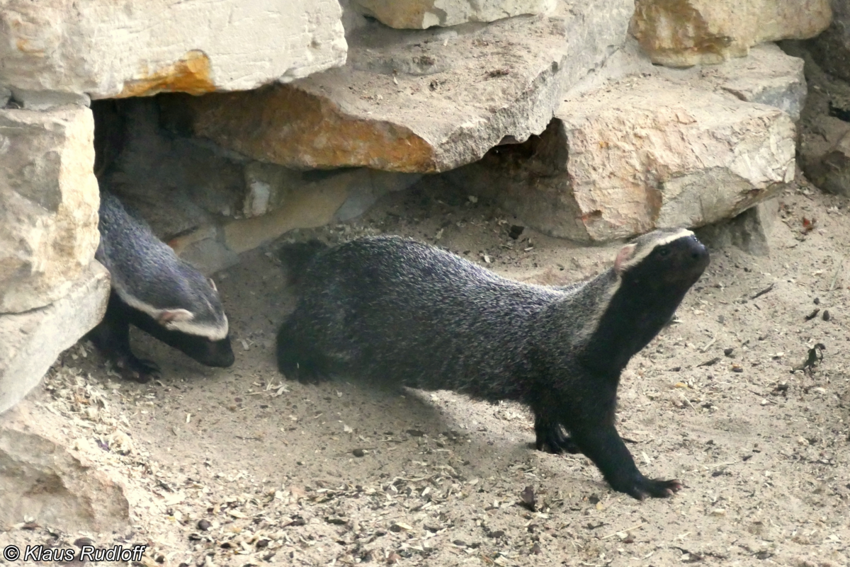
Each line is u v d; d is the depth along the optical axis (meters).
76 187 8.49
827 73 19.05
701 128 15.35
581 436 11.16
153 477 9.90
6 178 8.15
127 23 8.93
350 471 11.02
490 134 12.35
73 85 8.63
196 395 12.18
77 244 8.62
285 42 10.44
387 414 12.45
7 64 8.27
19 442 8.46
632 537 9.84
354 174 15.08
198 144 13.61
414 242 13.12
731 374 13.69
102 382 11.77
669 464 11.47
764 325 14.93
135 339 13.34
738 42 16.89
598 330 10.90
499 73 12.77
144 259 12.44
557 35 13.95
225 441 11.26
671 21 16.42
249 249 14.49
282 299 14.17
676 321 14.80
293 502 10.12
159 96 13.34
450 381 12.20
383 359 12.58
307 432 11.79
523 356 11.60
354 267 12.86
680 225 15.30
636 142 15.05
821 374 13.69
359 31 13.23
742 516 10.27
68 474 8.64
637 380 13.46
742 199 15.62
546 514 10.38
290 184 14.16
